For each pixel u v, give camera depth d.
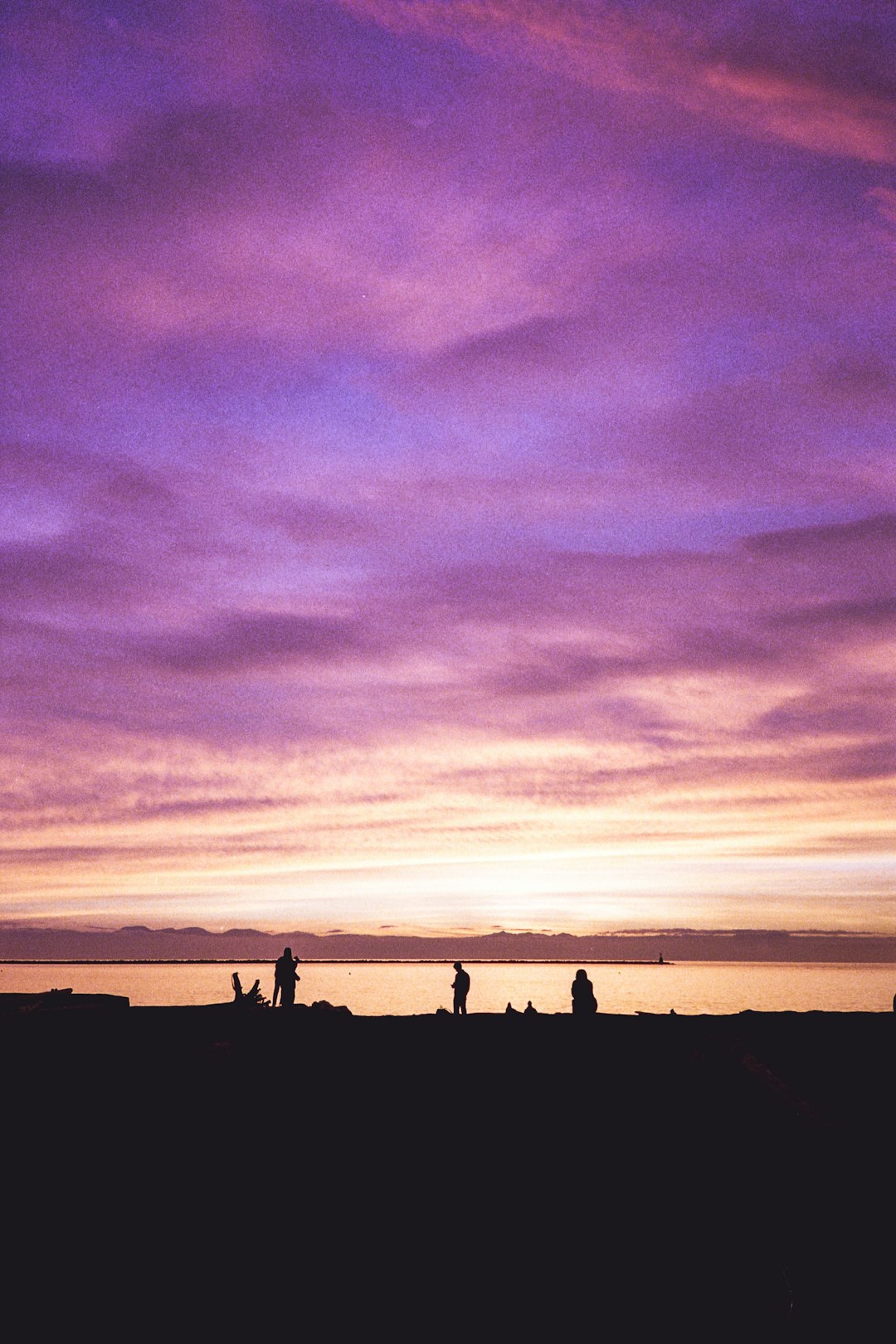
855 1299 11.36
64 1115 17.47
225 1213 13.78
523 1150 16.38
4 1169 15.19
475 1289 11.66
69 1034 22.58
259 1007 29.69
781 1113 16.88
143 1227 13.41
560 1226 13.50
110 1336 10.84
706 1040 20.19
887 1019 24.59
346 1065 21.48
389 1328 10.93
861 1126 16.42
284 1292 11.77
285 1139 16.88
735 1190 14.62
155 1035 23.38
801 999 170.00
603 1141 16.78
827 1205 13.84
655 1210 13.98
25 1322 11.04
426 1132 17.25
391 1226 13.52
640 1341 10.66
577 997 24.12
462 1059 22.00
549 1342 10.62
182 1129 17.14
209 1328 10.72
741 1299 11.44
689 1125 17.50
